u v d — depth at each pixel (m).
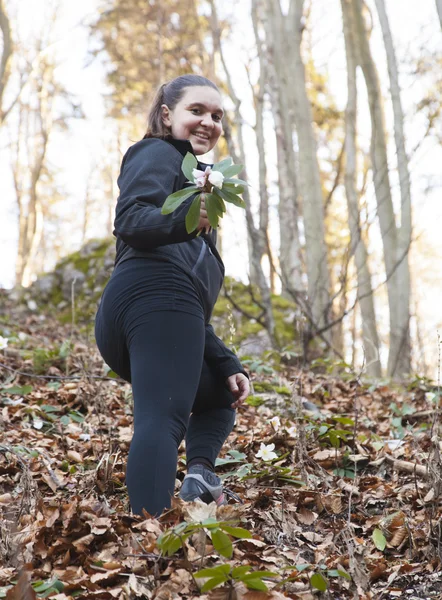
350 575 2.00
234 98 13.45
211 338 2.40
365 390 5.07
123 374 2.33
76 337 7.08
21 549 1.98
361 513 2.62
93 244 11.55
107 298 2.20
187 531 1.82
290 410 3.91
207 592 1.77
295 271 9.13
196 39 17.95
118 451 3.06
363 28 12.92
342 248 20.22
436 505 2.42
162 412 2.04
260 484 2.82
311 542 2.36
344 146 13.45
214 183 1.86
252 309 8.76
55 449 3.22
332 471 3.06
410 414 4.18
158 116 2.41
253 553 2.07
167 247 2.19
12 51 14.30
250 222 7.20
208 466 2.36
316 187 12.37
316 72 18.25
